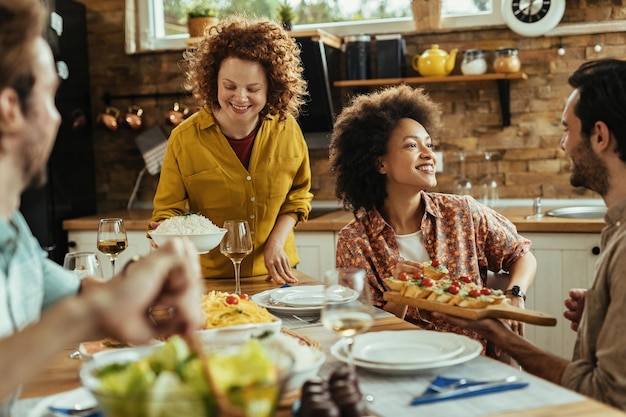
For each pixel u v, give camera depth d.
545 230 3.35
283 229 2.63
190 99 4.41
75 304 0.86
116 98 4.50
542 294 3.41
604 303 1.45
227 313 1.65
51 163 3.98
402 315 2.08
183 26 4.49
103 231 2.12
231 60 2.46
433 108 2.37
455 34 4.04
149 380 0.88
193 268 1.03
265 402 0.80
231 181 2.60
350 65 3.99
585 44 3.86
